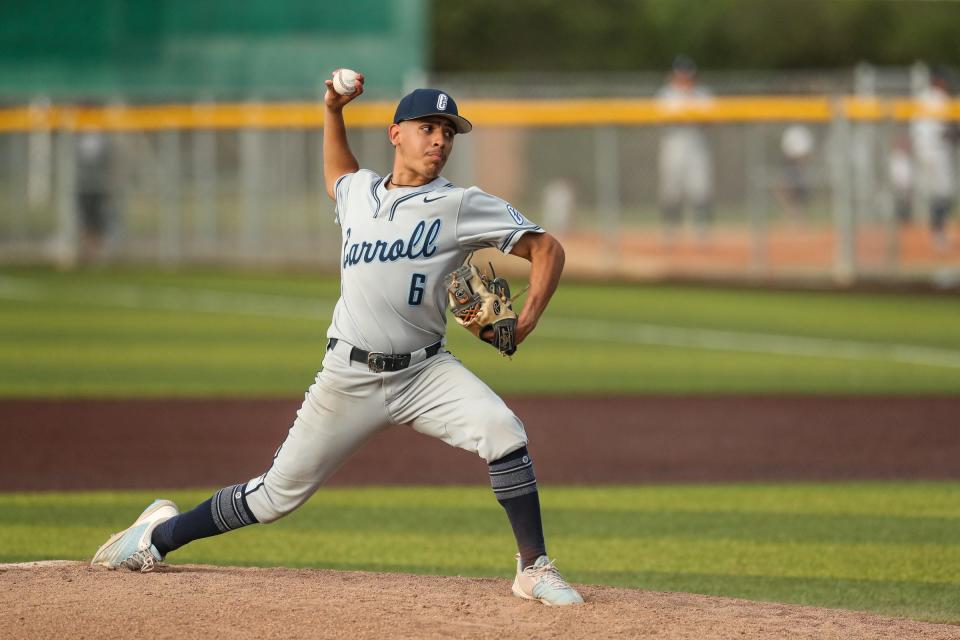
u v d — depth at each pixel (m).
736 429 36.88
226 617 15.86
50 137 75.12
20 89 76.62
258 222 75.50
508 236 16.59
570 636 15.49
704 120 69.38
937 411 39.47
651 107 69.50
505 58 134.38
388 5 76.31
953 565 22.53
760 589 21.08
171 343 51.84
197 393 41.72
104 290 66.75
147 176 75.50
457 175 72.00
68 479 29.91
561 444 34.88
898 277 69.50
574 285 70.44
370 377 16.75
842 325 57.97
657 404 40.91
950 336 55.00
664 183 73.62
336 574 18.89
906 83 68.62
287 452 17.39
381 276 16.56
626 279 72.88
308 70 76.75
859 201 69.94
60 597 16.67
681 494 28.81
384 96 76.38
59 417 37.59
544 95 73.88
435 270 16.62
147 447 33.66
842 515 26.64
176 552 23.44
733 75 136.62
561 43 135.62
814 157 71.06
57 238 76.12
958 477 30.55
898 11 139.62
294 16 76.75
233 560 22.83
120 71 76.94
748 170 71.81
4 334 53.56
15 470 30.83
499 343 16.53
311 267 75.06
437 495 28.83
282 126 73.44
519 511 16.91
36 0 76.19
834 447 34.25
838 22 137.88
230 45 77.06
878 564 22.64
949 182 68.94
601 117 70.00
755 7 139.25
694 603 17.67
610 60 136.00
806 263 71.50
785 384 44.56
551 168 73.56
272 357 48.88
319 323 57.44
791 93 77.38
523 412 39.62
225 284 69.25
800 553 23.45
